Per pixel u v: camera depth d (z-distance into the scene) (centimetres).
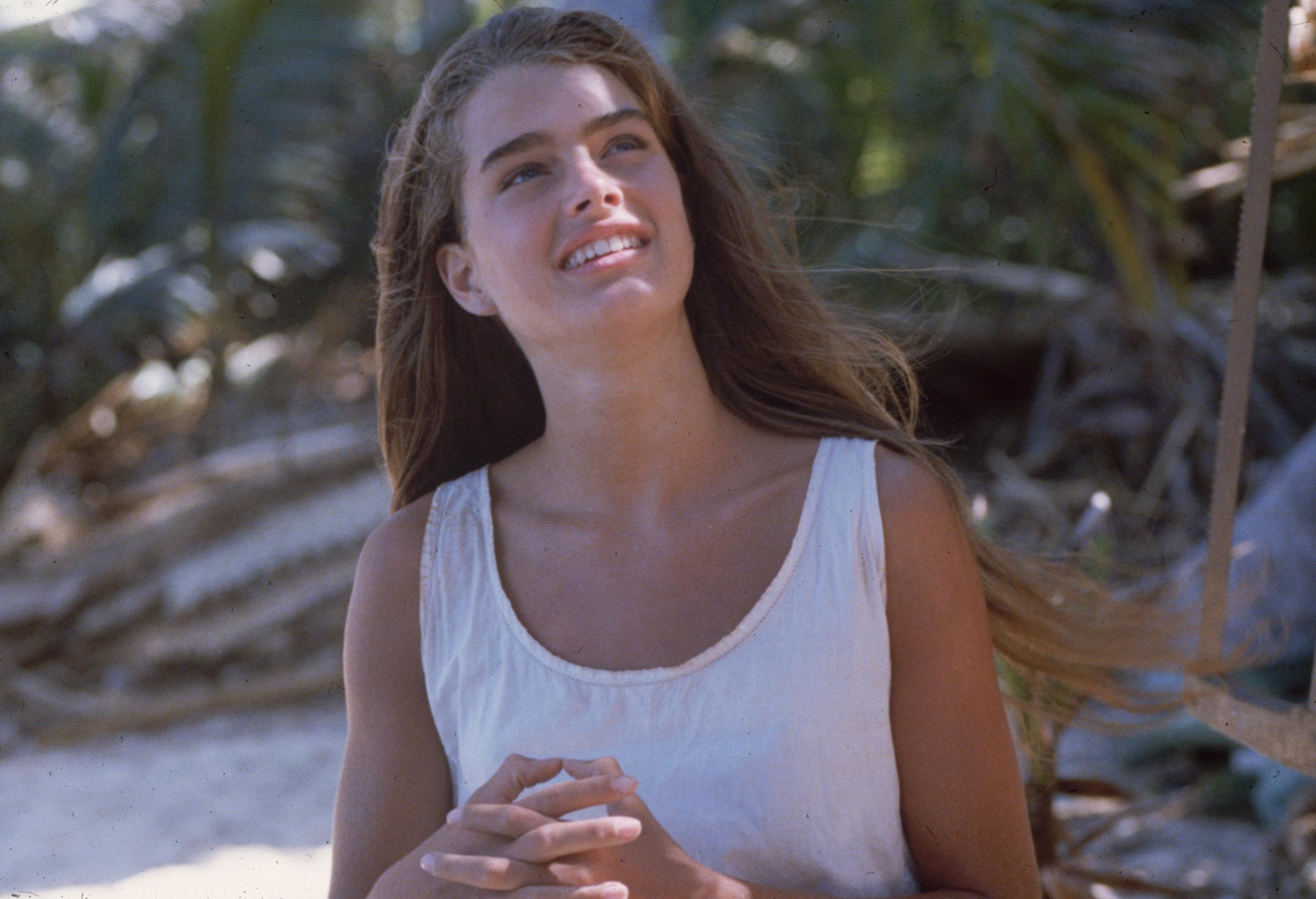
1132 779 315
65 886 318
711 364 159
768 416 154
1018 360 561
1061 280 518
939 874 144
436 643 153
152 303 675
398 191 163
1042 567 175
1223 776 313
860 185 566
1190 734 314
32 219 723
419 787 154
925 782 142
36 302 725
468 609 151
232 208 668
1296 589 303
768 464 149
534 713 144
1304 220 541
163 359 689
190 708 457
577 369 146
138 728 452
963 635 142
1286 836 273
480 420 174
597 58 151
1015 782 146
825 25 560
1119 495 452
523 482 157
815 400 157
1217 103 436
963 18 456
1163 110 428
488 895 131
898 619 142
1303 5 152
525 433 175
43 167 723
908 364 176
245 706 464
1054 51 426
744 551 145
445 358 170
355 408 617
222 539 517
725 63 575
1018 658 168
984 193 540
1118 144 433
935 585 141
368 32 695
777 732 137
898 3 492
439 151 153
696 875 130
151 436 639
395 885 136
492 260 146
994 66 436
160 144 657
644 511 149
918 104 541
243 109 655
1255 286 140
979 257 560
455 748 152
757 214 161
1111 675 177
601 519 150
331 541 498
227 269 657
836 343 161
